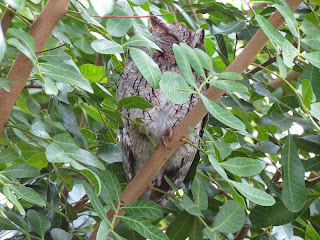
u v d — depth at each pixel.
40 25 0.52
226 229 0.51
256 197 0.47
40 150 0.82
